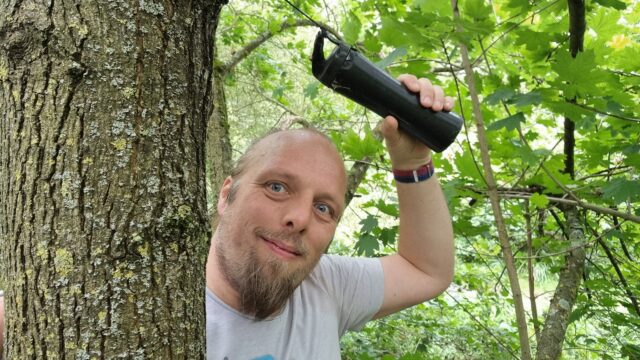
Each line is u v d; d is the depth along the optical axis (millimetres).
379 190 3209
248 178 1197
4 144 700
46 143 674
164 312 722
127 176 693
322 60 1133
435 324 3885
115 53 685
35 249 682
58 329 678
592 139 2434
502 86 2045
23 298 692
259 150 1234
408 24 1529
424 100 1167
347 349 3537
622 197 1771
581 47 1860
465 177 2244
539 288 5762
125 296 691
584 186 2176
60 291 676
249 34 4727
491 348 3934
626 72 2158
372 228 2123
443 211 1557
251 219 1159
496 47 2521
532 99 1636
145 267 706
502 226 1707
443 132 1190
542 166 1989
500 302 4504
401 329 4031
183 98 754
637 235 2705
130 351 692
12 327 712
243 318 1232
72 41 667
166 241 727
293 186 1164
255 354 1218
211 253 1307
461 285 4246
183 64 752
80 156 676
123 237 690
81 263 678
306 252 1180
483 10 1756
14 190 692
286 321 1318
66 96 670
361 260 1605
